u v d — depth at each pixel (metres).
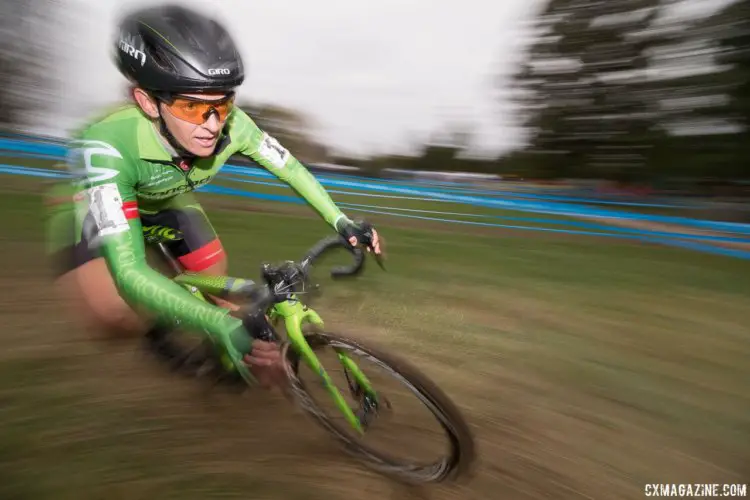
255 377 1.99
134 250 1.95
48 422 2.34
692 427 2.72
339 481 2.12
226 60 1.86
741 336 3.86
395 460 2.16
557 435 2.60
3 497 1.89
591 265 5.59
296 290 2.02
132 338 3.11
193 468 2.13
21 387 2.58
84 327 3.22
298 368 2.18
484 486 2.19
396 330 3.76
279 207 7.80
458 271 5.21
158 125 2.04
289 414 2.53
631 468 2.38
